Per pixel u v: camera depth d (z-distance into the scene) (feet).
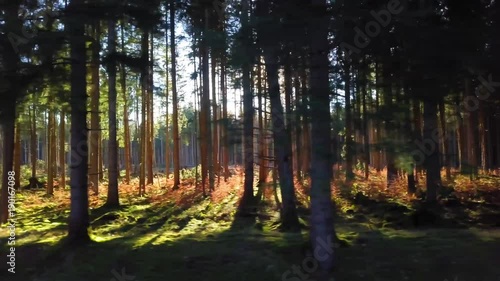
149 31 37.24
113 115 66.54
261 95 27.43
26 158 163.73
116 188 66.13
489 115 57.21
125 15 33.96
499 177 73.05
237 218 52.95
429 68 27.66
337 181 26.55
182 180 103.35
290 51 26.11
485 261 31.89
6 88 31.35
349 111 24.57
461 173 29.68
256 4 26.71
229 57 25.49
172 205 66.18
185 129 104.78
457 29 27.40
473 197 57.93
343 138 24.50
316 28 25.05
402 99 27.43
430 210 48.55
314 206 29.71
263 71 28.12
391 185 68.13
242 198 60.18
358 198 57.26
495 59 27.96
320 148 24.22
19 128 67.67
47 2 33.86
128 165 102.12
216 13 35.45
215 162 95.35
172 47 74.43
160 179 112.57
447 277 29.04
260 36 24.56
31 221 53.98
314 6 24.84
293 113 24.22
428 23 27.22
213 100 67.05
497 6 29.01
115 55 36.06
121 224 50.29
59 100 35.35
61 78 33.91
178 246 36.86
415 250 34.76
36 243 38.81
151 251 35.12
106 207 63.77
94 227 48.11
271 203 58.80
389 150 24.64
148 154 100.01
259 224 47.73
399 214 49.60
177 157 88.63
